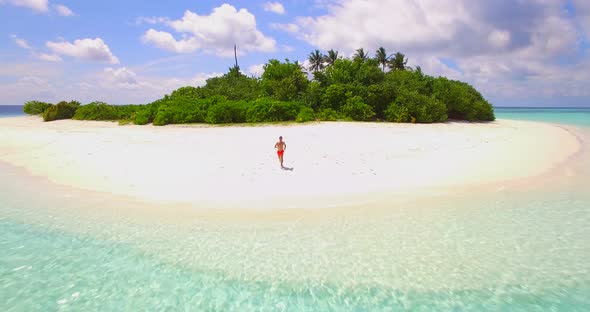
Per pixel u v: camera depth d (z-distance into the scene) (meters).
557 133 28.88
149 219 9.29
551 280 6.42
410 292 6.13
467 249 7.55
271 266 6.97
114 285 6.38
